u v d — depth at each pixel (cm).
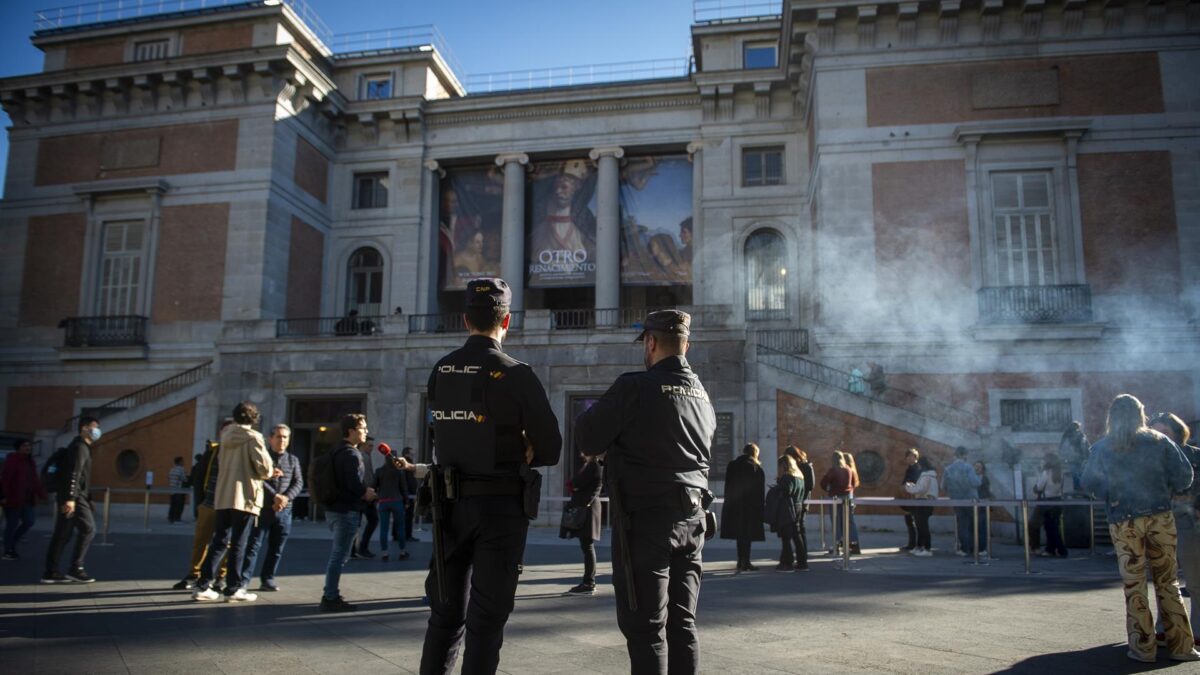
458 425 375
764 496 1135
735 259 2814
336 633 641
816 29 2427
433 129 3167
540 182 3134
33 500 1209
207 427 2247
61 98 2944
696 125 2969
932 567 1127
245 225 2742
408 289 3052
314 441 2194
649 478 363
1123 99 2306
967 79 2366
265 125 2795
